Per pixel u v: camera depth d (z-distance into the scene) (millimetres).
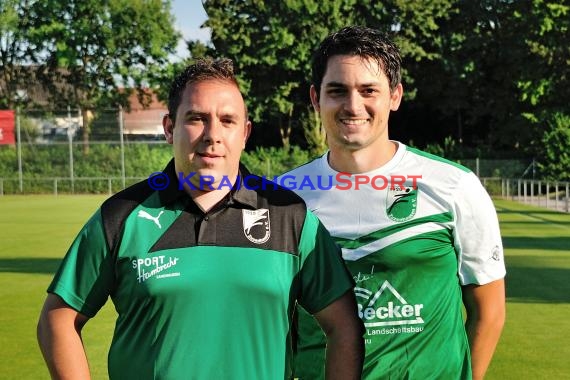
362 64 2977
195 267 2326
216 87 2410
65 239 16828
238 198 2428
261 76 40906
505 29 38562
